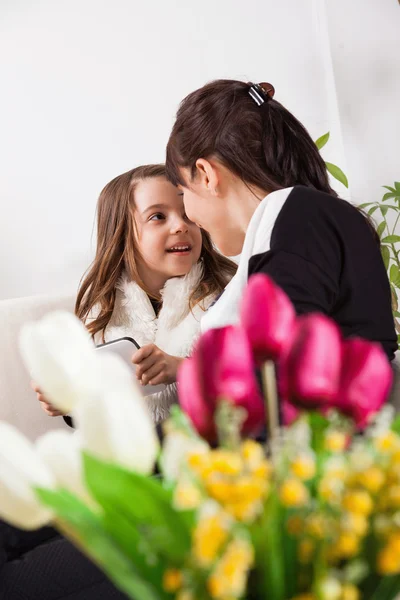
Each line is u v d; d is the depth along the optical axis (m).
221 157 1.15
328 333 0.42
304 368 0.42
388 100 2.36
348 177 2.42
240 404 0.42
